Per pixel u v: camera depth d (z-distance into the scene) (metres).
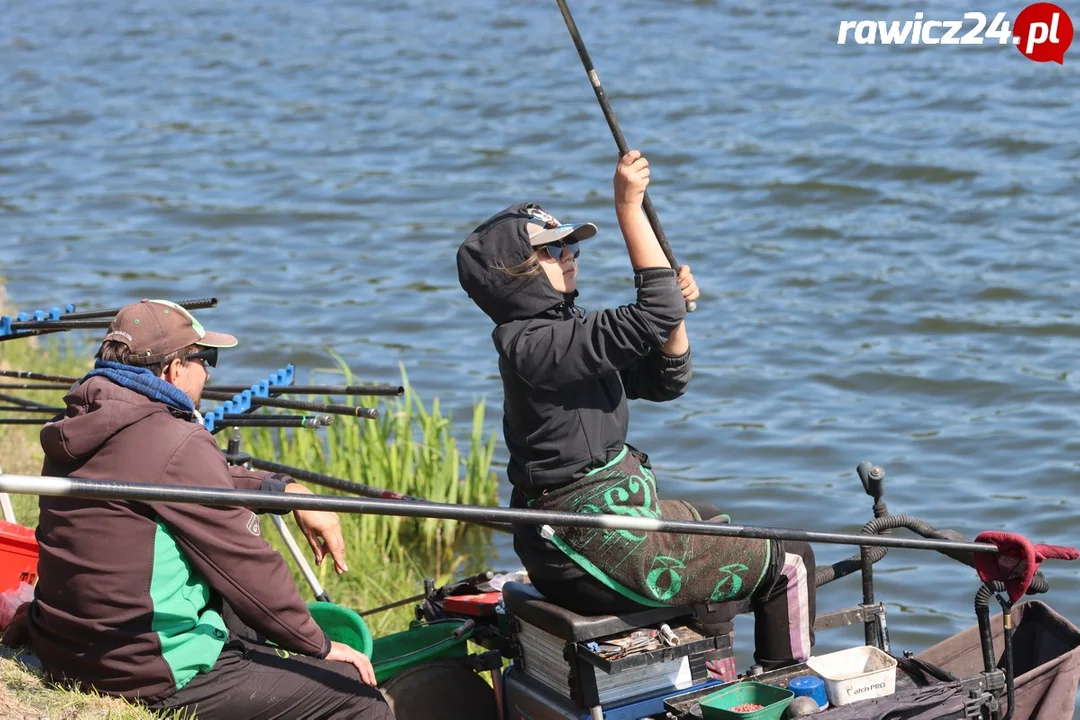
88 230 54.97
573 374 11.58
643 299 11.56
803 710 11.73
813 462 31.12
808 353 38.59
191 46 94.88
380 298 45.88
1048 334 39.44
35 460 24.88
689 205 54.38
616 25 90.38
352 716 12.07
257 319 43.41
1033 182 54.66
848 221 51.56
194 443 11.56
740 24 88.00
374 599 22.41
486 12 98.38
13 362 31.77
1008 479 29.55
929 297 43.06
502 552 26.41
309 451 27.44
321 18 101.88
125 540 11.41
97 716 11.37
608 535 11.77
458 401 35.84
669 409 34.78
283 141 69.25
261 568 11.62
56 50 95.94
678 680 12.51
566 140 65.62
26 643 12.86
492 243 12.00
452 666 13.45
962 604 23.95
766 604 12.81
